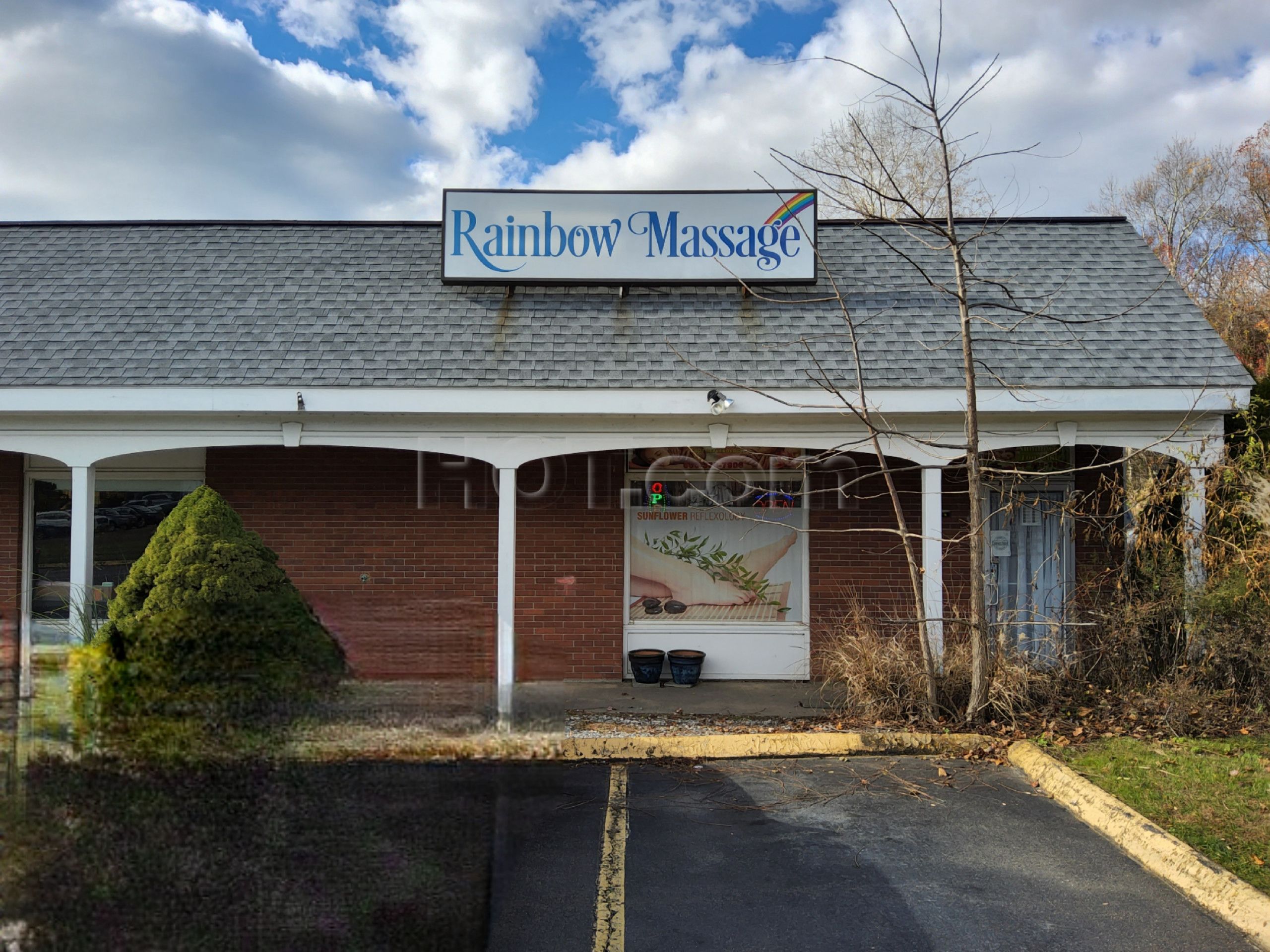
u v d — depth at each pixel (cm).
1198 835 511
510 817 432
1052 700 759
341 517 1018
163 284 993
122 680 335
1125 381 834
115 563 1027
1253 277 2820
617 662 1005
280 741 336
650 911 447
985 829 552
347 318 945
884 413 845
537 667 437
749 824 562
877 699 775
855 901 459
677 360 887
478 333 927
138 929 302
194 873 311
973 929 430
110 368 854
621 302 987
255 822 321
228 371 852
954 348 895
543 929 427
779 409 844
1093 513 924
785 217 995
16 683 334
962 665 772
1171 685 759
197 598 698
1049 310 941
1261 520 793
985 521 727
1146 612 800
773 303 980
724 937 422
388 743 346
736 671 1008
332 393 838
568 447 874
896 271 1025
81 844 308
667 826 559
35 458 1034
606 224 1000
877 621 862
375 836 334
